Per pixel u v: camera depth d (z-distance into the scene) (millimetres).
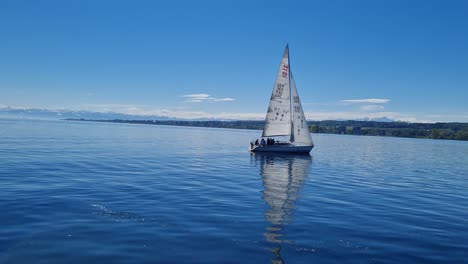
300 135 57281
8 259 11680
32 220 15789
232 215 17828
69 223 15570
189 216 17328
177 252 12664
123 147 62906
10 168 31391
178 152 58031
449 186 30859
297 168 40750
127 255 12266
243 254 12672
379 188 28266
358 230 15961
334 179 32531
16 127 147125
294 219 17484
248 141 106688
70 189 22906
